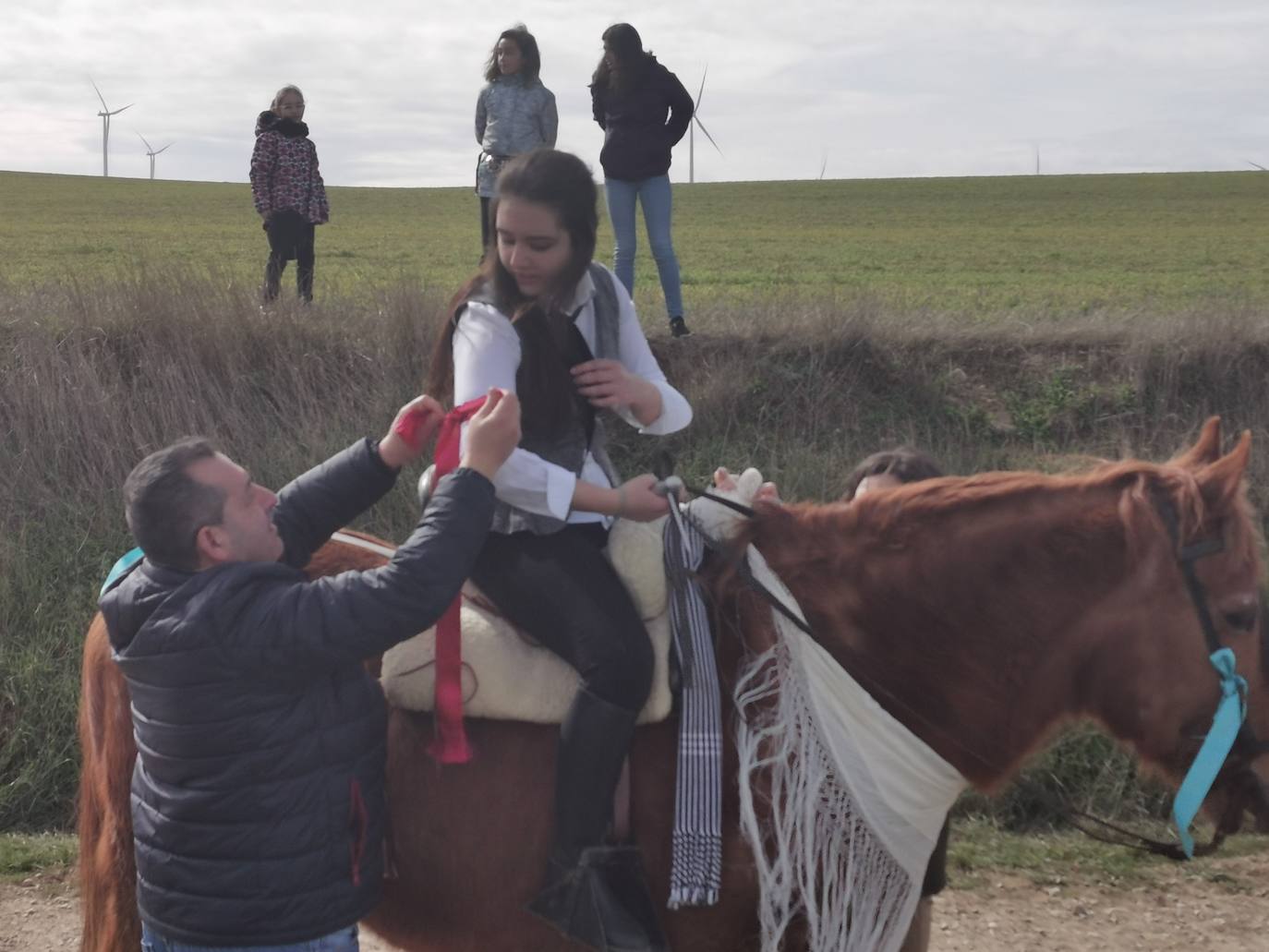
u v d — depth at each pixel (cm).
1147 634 256
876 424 823
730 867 261
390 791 276
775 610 264
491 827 268
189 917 244
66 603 674
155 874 248
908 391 843
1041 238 2991
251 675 238
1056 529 263
